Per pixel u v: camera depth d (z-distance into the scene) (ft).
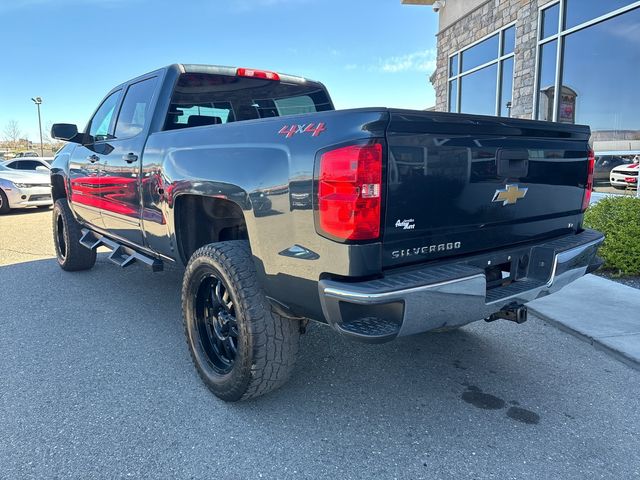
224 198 9.24
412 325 7.29
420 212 7.71
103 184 14.89
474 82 38.96
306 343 12.86
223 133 9.57
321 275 7.55
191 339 10.40
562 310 14.65
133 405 9.80
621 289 16.61
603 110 26.96
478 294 7.92
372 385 10.68
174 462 8.07
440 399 10.11
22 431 8.89
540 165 9.62
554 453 8.33
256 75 14.49
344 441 8.68
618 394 10.27
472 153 8.29
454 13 40.96
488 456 8.25
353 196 7.01
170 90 12.80
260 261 8.54
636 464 8.04
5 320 14.65
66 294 17.26
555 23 29.35
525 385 10.68
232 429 8.99
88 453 8.27
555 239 10.44
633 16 24.61
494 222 8.92
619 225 18.35
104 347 12.66
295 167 7.71
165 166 11.20
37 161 53.72
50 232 31.65
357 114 7.16
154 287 18.13
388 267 7.54
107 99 16.62
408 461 8.13
